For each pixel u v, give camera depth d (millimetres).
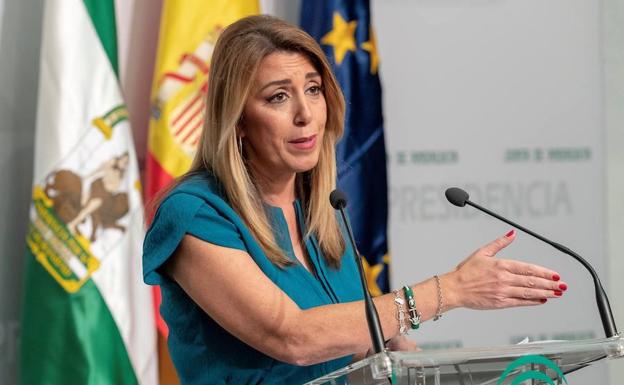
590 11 8445
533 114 8344
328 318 3785
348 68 7621
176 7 7281
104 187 6934
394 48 8109
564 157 8414
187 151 7215
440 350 3223
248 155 4191
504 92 8297
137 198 7047
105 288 6867
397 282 8094
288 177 4270
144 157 7617
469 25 8227
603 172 8484
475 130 8242
